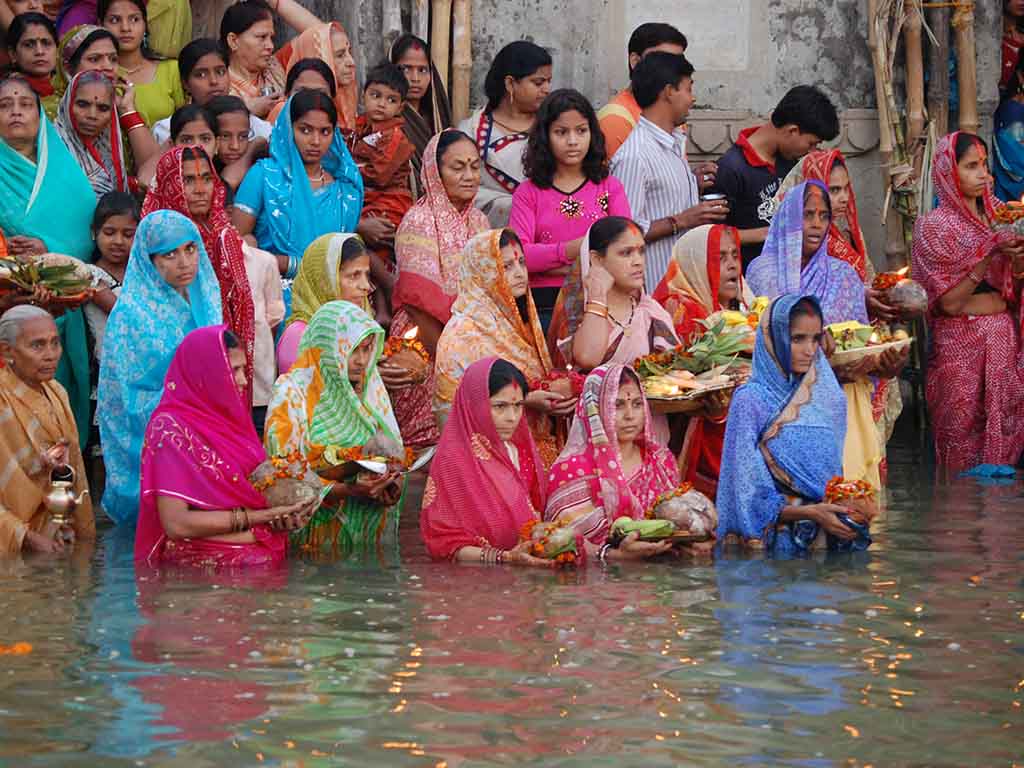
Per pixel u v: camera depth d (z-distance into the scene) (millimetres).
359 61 16703
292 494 9695
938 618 7887
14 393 10422
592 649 7203
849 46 17344
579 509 10109
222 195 12602
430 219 13609
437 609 8109
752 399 10336
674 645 7285
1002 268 14570
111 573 9297
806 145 14805
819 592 8570
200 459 9719
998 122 17266
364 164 15117
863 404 12023
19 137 12930
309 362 10734
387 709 6219
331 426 10688
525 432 10320
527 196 13523
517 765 5555
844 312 12867
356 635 7477
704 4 17234
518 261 11648
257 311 12742
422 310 13508
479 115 15172
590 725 6020
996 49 17234
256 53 15773
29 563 9664
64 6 15875
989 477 13820
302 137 13758
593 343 11328
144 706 6254
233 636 7457
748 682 6633
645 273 14211
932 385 14820
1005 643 7352
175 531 9617
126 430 11500
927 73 17172
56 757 5633
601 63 17234
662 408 11094
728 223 15117
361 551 10227
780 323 10375
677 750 5727
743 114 17297
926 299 12984
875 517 11328
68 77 14312
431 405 13703
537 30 17203
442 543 9859
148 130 14289
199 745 5770
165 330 11547
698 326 11812
